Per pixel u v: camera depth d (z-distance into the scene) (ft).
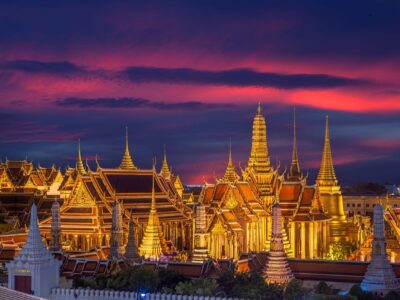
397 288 460.55
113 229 560.20
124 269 454.81
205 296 400.47
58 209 580.71
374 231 464.24
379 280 457.27
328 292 427.33
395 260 614.75
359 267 494.59
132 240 538.88
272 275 482.28
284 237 630.33
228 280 423.23
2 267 524.93
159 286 432.25
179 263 485.56
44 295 431.02
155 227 604.90
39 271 430.61
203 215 554.87
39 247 436.35
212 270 478.18
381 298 426.51
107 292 416.46
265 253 540.93
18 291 411.95
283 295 413.39
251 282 425.69
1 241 637.71
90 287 436.76
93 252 564.30
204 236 554.05
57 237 577.02
